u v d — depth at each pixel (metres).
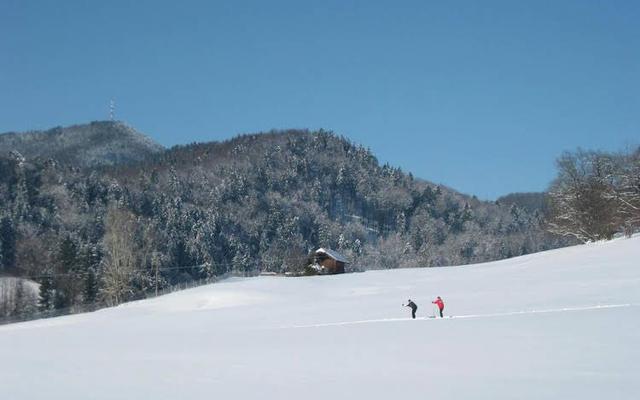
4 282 109.31
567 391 16.62
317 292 67.31
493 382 18.19
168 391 18.47
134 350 29.02
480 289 51.78
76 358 26.81
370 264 181.75
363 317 39.91
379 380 19.16
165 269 127.62
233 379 20.06
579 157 90.69
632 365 19.69
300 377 20.06
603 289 41.75
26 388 19.72
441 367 21.00
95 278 98.81
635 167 85.25
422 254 188.12
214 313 51.88
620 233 87.69
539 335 26.42
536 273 59.34
